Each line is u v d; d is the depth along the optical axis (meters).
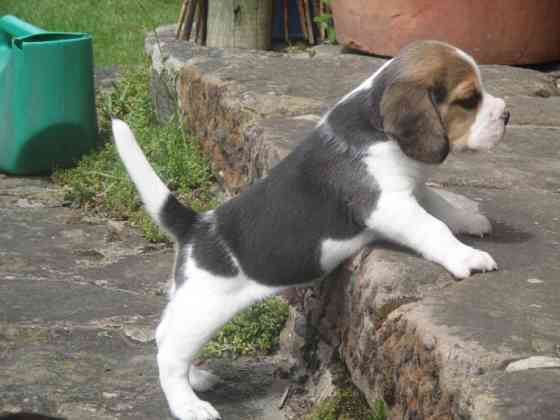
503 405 1.26
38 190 2.47
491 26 2.40
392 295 1.50
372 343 1.52
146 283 2.02
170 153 2.43
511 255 1.57
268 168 1.91
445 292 1.47
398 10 2.43
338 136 1.56
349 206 1.54
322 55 2.61
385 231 1.54
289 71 2.40
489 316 1.42
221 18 2.73
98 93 3.09
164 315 1.62
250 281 1.58
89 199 2.39
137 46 3.65
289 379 1.73
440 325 1.40
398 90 1.52
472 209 1.71
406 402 1.43
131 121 2.74
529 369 1.32
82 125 2.57
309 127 2.03
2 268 2.07
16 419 1.47
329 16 2.74
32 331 1.83
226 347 1.79
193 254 1.59
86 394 1.67
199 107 2.43
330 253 1.57
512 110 2.14
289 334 1.79
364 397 1.57
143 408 1.65
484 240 1.62
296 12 2.90
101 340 1.81
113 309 1.91
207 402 1.62
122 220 2.31
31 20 3.93
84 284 2.00
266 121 2.08
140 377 1.72
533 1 2.40
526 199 1.76
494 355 1.34
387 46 2.47
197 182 2.38
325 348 1.70
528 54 2.44
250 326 1.81
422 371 1.39
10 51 2.54
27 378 1.71
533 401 1.27
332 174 1.55
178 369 1.59
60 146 2.56
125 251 2.16
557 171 1.87
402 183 1.53
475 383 1.31
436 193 1.65
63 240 2.21
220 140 2.30
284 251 1.57
